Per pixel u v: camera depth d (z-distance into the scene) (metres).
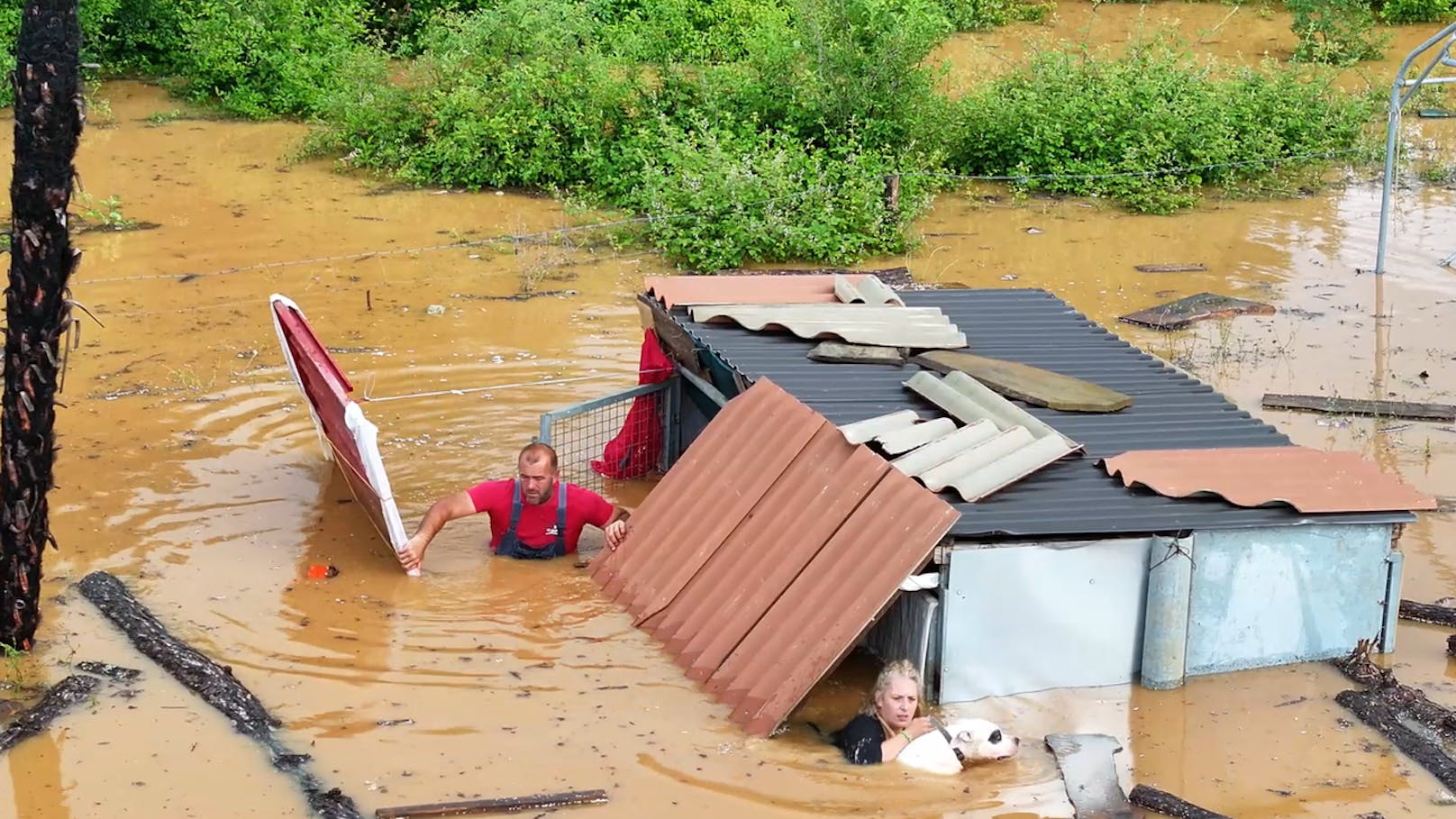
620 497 10.44
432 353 12.84
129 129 21.45
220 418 11.32
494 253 16.02
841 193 16.56
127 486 10.08
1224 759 7.18
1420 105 23.66
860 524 7.72
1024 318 10.91
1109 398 9.10
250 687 7.69
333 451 10.16
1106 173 18.83
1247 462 8.23
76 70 7.25
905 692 7.14
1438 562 9.30
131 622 8.23
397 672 7.86
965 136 19.66
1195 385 9.68
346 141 20.11
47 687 7.65
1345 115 20.83
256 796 6.76
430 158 19.14
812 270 15.67
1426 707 7.58
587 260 15.89
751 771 7.00
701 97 19.55
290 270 15.17
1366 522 7.81
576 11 20.47
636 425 10.75
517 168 18.86
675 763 7.06
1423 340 13.60
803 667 7.30
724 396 9.98
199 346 12.88
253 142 20.95
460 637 8.23
